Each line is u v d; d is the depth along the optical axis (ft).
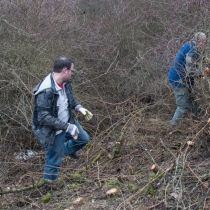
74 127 13.14
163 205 11.27
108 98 22.74
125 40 26.09
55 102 13.26
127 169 15.21
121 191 12.73
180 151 13.42
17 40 20.90
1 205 13.42
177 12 23.99
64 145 15.23
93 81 23.58
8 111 19.35
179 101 18.12
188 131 16.96
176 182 12.18
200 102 17.62
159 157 15.60
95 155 17.21
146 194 12.10
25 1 22.68
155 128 18.33
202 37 16.42
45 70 20.39
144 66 23.27
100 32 26.84
